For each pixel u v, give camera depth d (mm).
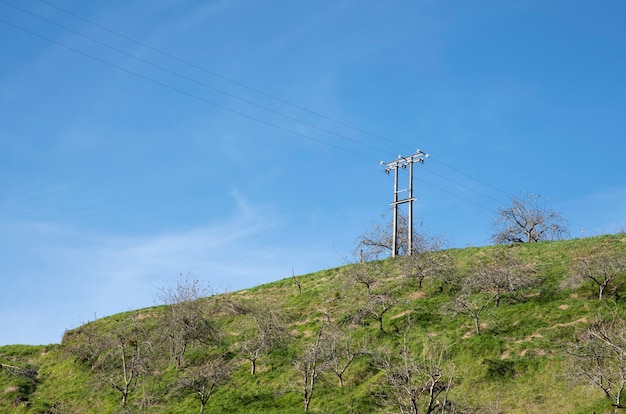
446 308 52062
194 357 55281
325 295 63781
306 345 53812
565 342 44219
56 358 61250
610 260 50656
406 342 49750
